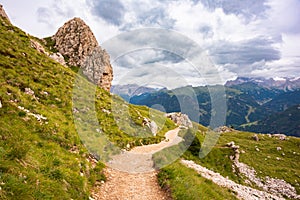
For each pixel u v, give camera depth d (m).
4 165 8.82
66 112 21.44
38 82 25.62
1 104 14.41
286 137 100.56
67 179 10.93
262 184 49.50
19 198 7.81
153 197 12.80
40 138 13.79
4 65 24.39
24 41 41.22
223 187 18.59
